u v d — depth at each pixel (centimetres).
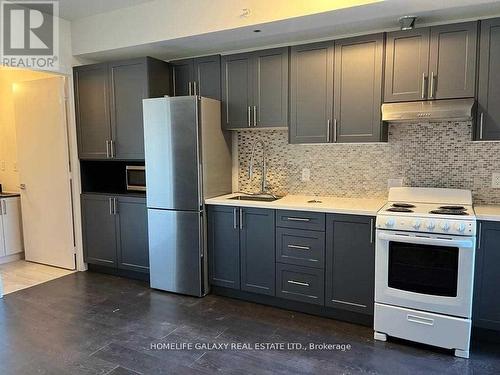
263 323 296
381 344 262
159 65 378
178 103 337
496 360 241
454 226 239
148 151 355
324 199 338
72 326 291
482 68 265
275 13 290
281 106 336
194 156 335
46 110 418
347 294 292
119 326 290
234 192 393
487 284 252
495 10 270
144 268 387
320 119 321
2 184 507
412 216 252
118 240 400
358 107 305
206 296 352
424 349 255
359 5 261
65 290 367
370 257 280
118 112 385
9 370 233
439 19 289
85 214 419
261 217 322
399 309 259
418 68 284
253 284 332
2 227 451
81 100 406
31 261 459
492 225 247
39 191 438
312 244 302
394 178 326
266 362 240
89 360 243
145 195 384
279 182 375
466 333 241
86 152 411
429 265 248
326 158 353
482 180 297
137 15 354
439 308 247
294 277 312
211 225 347
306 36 333
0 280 348
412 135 317
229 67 356
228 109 362
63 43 391
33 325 293
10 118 486
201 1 321
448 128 305
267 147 376
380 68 295
